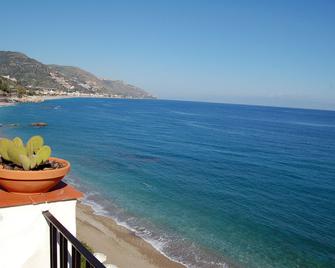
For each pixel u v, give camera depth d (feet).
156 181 86.74
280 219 62.75
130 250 45.65
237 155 140.67
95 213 59.67
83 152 127.95
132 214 60.64
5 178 8.34
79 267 7.68
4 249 8.24
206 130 246.68
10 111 322.14
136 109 520.83
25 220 8.36
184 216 61.26
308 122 427.74
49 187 8.89
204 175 97.50
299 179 98.78
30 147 10.21
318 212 68.03
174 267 41.91
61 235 8.26
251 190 83.20
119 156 122.83
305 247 51.08
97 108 475.31
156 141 172.04
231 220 60.80
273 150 161.68
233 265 43.98
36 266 8.67
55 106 447.01
